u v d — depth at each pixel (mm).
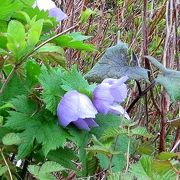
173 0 619
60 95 422
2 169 368
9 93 432
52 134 406
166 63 615
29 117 411
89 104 414
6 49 420
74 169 422
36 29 384
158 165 344
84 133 423
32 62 434
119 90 438
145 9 594
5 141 368
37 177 344
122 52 519
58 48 401
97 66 507
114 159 424
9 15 454
